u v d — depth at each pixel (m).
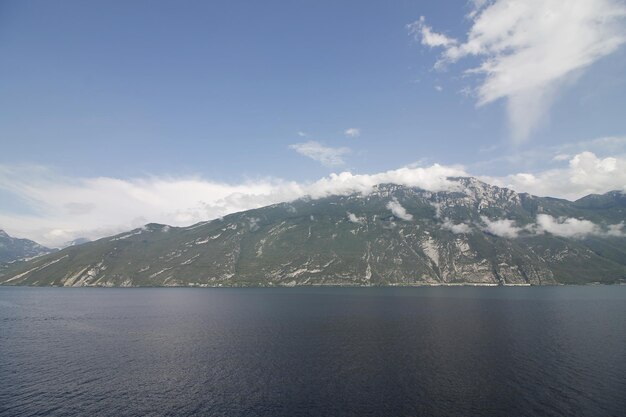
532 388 73.56
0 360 98.00
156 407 67.25
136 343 118.31
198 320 171.25
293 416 62.94
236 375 83.75
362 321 160.88
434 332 131.00
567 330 133.12
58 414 64.56
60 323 166.12
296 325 151.88
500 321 157.00
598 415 61.81
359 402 68.06
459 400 68.19
